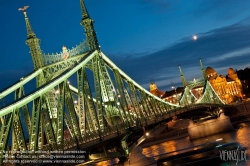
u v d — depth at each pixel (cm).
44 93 4319
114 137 4553
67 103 4775
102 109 5512
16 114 3794
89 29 6275
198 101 14425
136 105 7325
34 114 4344
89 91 5388
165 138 11319
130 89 7512
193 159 5966
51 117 5188
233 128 9812
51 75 6106
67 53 6203
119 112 6069
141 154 5844
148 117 6738
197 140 9581
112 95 6166
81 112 5275
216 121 9875
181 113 8894
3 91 5075
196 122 11000
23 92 5422
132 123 5812
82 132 5041
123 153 4953
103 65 6309
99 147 4353
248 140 7112
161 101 9681
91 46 6144
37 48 6169
